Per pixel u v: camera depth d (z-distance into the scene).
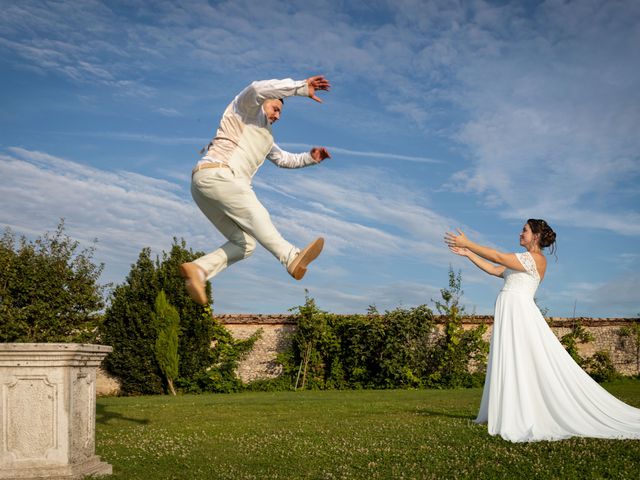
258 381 19.19
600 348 20.72
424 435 6.74
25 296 15.30
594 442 5.91
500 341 6.87
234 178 4.48
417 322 19.11
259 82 4.39
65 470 5.02
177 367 17.70
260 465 5.53
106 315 17.88
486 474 4.92
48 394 5.08
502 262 6.91
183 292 18.30
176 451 6.25
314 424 8.34
